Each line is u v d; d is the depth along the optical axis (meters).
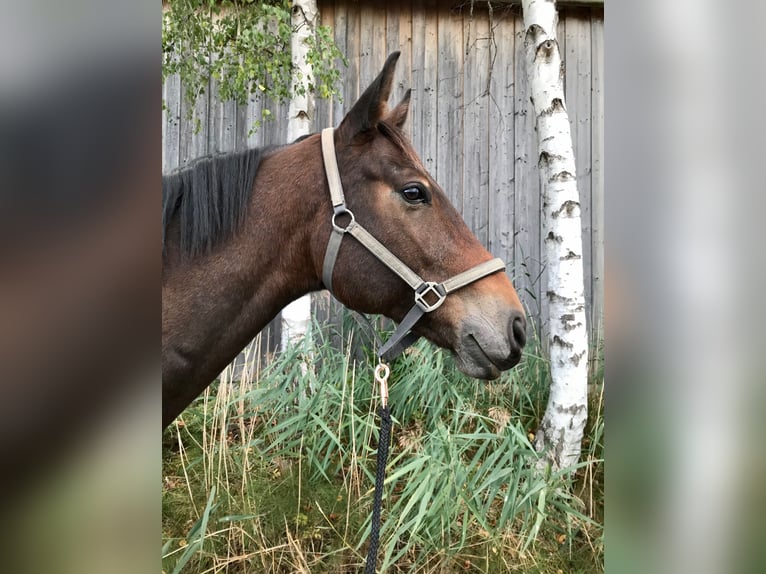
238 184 1.25
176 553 1.77
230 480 2.12
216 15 2.84
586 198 3.26
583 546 1.87
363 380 2.41
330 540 1.85
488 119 3.18
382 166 1.21
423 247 1.20
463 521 1.81
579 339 2.17
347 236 1.21
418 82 3.14
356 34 3.10
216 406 2.24
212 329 1.22
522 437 1.83
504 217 3.18
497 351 1.17
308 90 2.61
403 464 1.97
